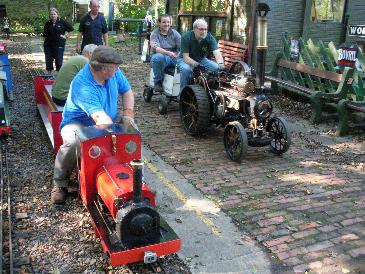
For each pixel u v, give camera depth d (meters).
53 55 10.23
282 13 9.45
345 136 6.52
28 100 7.89
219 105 5.64
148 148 5.79
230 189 4.64
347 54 6.84
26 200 4.23
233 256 3.46
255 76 5.45
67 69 5.17
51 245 3.53
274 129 5.67
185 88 6.21
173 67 7.32
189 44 6.67
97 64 3.46
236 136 5.32
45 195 4.34
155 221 2.94
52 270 3.21
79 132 3.42
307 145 6.07
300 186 4.74
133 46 16.17
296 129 6.80
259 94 5.20
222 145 5.98
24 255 3.38
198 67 6.45
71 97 3.75
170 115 7.35
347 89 6.97
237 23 9.48
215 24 10.38
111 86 3.74
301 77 8.36
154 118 7.16
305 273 3.26
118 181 3.07
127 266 3.26
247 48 8.84
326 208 4.27
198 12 10.98
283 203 4.35
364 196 4.54
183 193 4.52
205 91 5.96
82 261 3.33
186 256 3.44
